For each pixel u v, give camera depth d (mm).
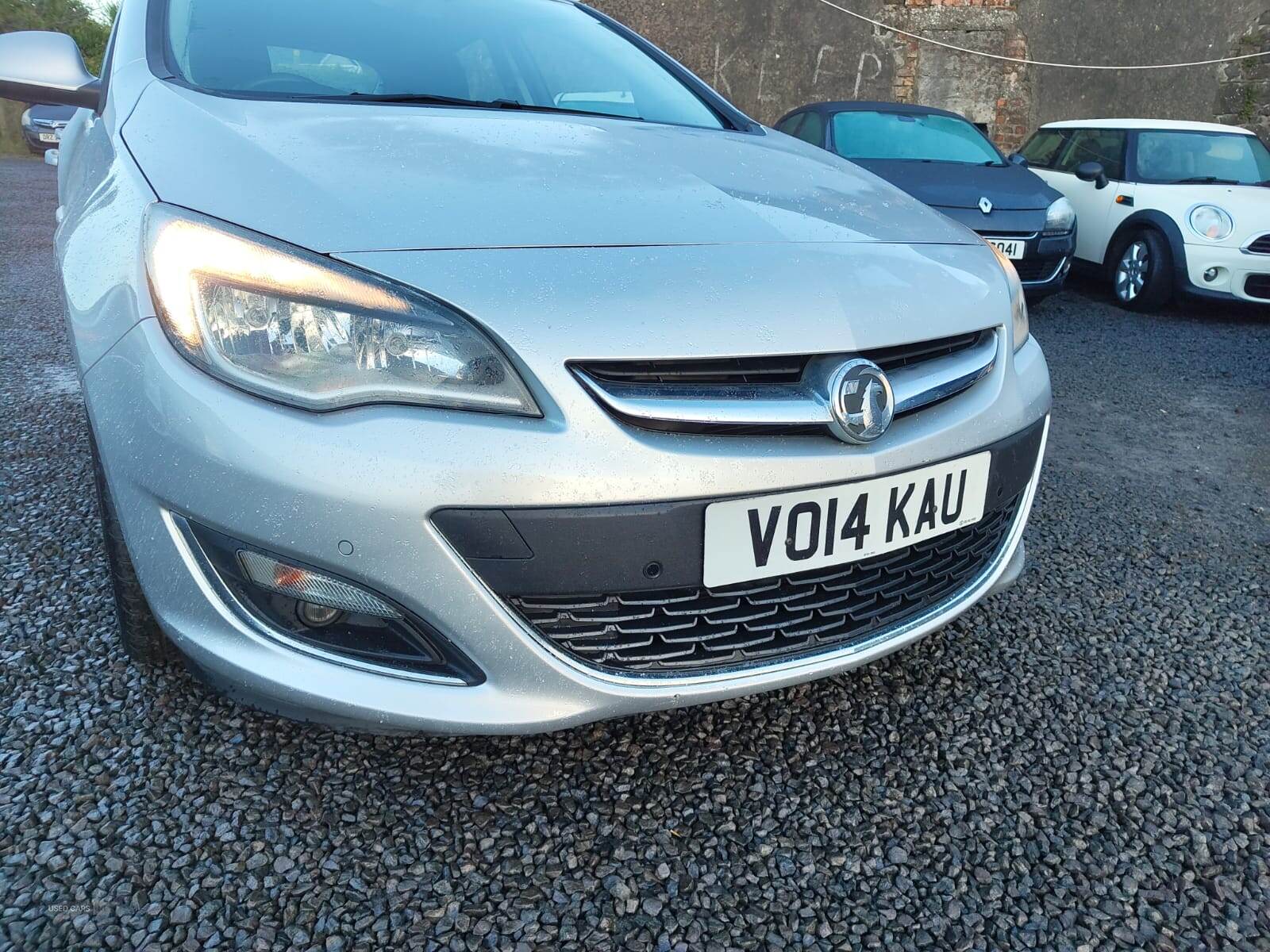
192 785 1462
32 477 2572
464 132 1777
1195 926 1314
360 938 1226
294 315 1229
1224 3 9531
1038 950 1268
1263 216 5492
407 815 1437
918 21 9781
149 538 1346
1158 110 9930
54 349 3918
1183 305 6281
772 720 1712
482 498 1224
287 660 1324
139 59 2033
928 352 1532
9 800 1409
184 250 1283
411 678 1319
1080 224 6574
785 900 1329
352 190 1404
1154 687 1879
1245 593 2303
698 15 9820
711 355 1291
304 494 1223
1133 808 1538
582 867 1363
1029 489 1778
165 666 1708
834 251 1545
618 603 1331
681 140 2031
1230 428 3699
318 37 2170
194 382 1262
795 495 1356
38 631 1834
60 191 2666
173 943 1195
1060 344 5121
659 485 1270
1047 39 9797
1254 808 1546
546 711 1338
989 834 1469
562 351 1247
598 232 1428
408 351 1229
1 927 1199
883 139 6020
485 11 2523
